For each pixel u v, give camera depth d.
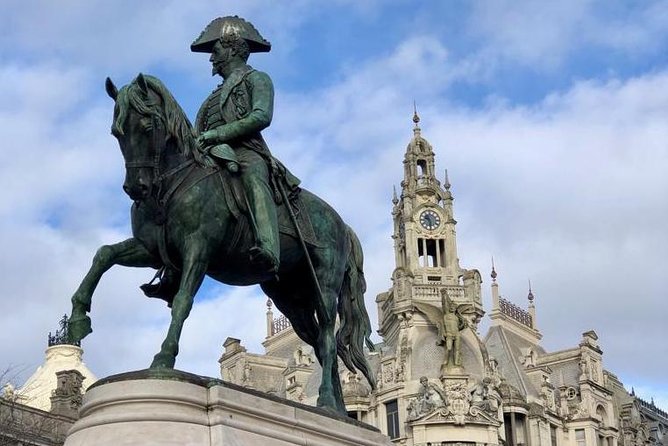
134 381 7.25
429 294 55.66
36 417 30.45
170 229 8.26
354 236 10.20
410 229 58.69
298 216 9.38
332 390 9.30
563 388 61.75
